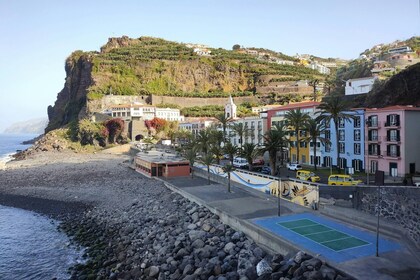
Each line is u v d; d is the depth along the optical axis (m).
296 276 23.48
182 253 31.27
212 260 29.05
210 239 34.16
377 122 58.50
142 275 29.00
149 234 37.81
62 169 91.62
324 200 39.31
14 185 73.19
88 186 68.56
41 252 38.31
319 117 59.69
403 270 23.61
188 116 181.25
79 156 127.00
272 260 26.94
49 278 32.19
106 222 45.78
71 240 41.22
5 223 49.38
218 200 46.22
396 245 28.25
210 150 69.31
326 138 67.44
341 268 23.89
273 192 49.12
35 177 80.94
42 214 53.56
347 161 64.38
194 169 74.75
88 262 34.12
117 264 32.09
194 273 27.05
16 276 33.06
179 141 133.75
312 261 24.56
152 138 153.12
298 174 53.66
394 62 152.00
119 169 89.75
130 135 156.62
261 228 32.78
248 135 89.19
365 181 49.44
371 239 29.77
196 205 46.66
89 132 152.38
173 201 50.62
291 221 35.50
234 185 57.78
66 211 54.03
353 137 63.16
